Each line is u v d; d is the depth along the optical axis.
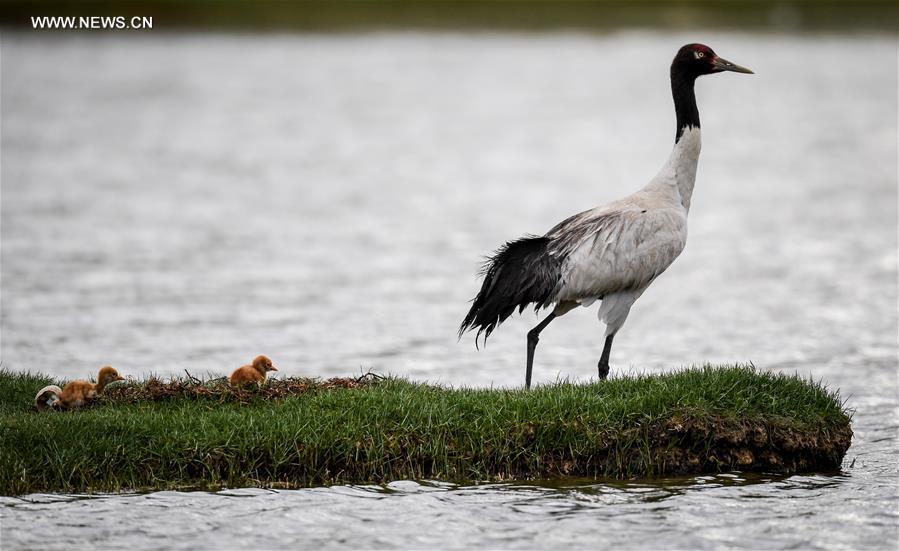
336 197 44.69
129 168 51.53
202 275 28.34
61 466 10.59
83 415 11.29
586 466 11.25
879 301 25.59
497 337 22.12
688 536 9.86
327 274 29.00
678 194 13.68
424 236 35.84
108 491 10.60
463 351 20.64
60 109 75.88
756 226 37.12
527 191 47.44
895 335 21.88
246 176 50.34
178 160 55.19
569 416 11.41
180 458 10.84
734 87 97.38
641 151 62.34
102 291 25.92
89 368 18.72
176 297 25.45
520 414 11.37
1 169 49.47
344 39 129.75
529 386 12.80
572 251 12.76
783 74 101.06
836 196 43.88
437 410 11.45
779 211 40.34
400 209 41.94
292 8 132.62
